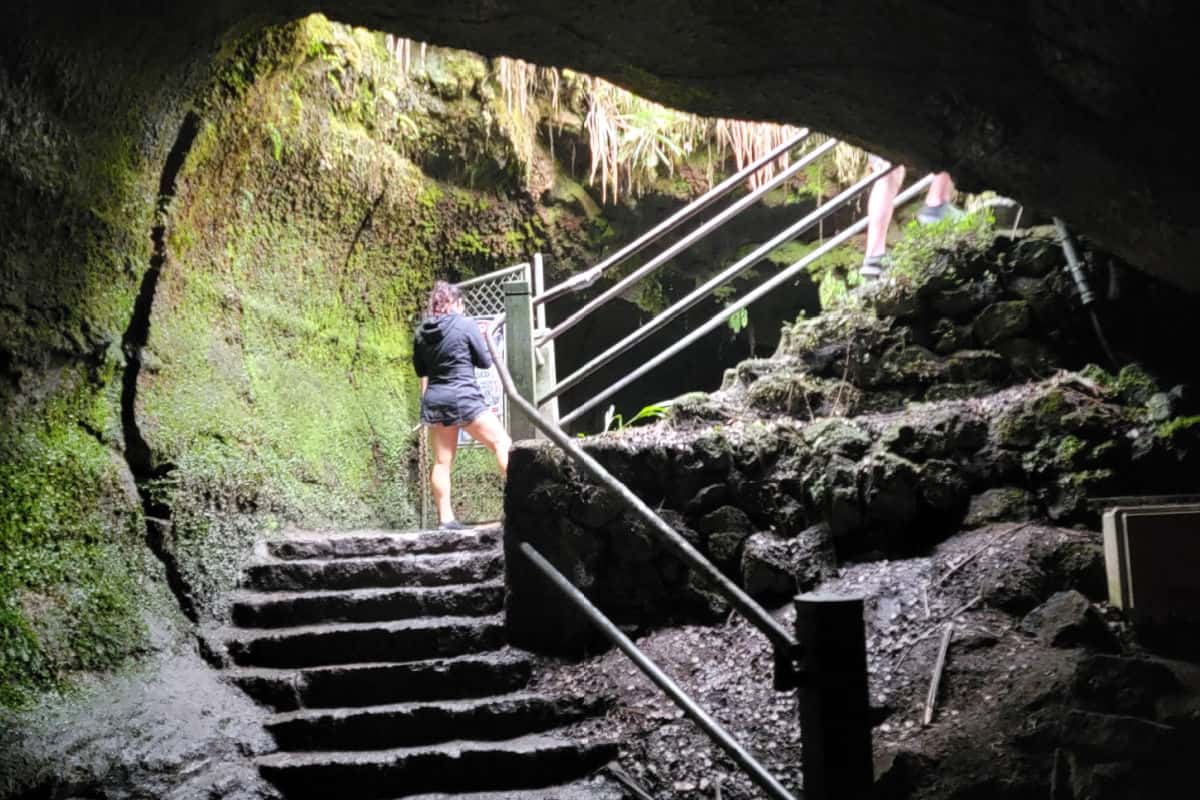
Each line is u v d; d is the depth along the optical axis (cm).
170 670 409
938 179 559
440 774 368
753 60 358
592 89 727
